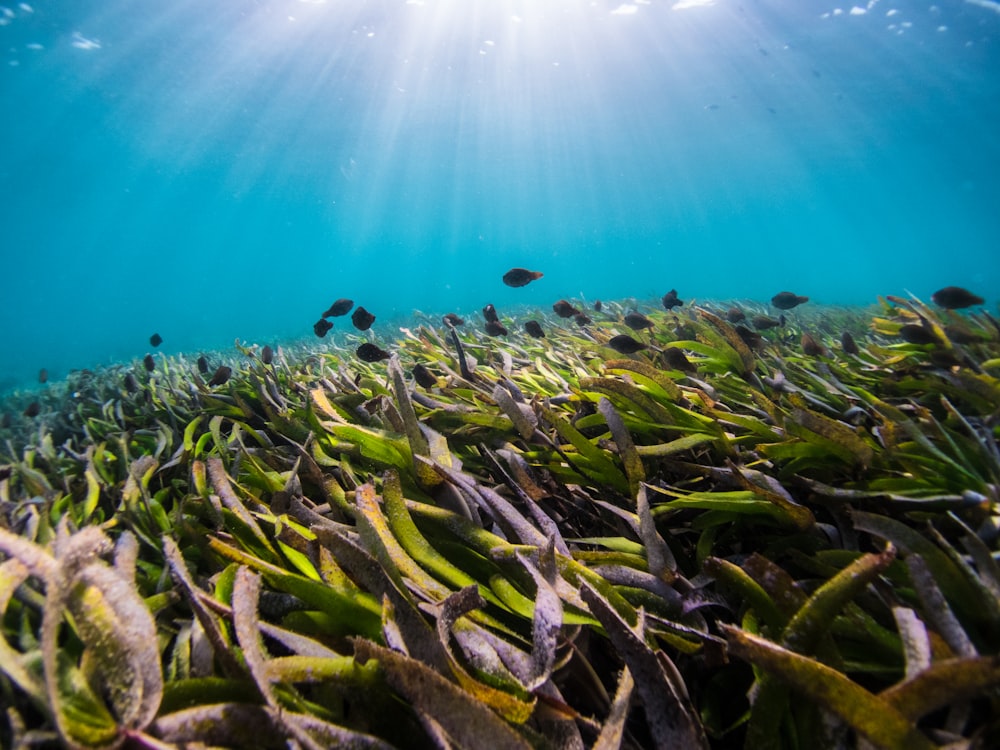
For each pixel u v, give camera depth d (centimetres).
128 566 136
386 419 224
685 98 5166
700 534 191
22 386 1838
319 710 103
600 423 245
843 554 146
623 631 100
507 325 823
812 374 295
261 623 114
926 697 86
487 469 238
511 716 98
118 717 89
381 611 124
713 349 313
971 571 119
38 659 103
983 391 234
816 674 92
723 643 123
